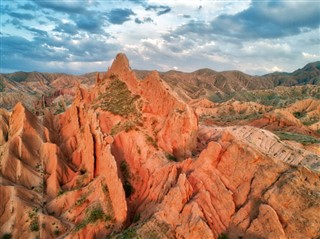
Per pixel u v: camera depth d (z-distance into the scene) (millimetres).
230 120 156250
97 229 49906
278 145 74188
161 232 42250
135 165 62406
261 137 77250
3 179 57656
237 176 45969
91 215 51688
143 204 51438
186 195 44688
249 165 45500
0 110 73750
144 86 79312
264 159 44875
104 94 84250
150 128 69562
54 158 64938
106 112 76250
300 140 96688
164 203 44938
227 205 43625
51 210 56156
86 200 55844
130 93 80812
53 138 76188
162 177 52781
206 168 47719
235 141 48062
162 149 64062
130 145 66062
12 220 52094
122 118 73062
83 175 62125
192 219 41438
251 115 165125
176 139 65562
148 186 54594
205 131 79312
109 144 62000
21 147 65000
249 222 41062
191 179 47375
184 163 51781
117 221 49969
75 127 76938
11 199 54125
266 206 39969
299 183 40906
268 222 39188
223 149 48719
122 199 50500
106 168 57875
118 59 91188
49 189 60719
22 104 73812
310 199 39125
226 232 41688
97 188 56250
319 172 41781
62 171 63969
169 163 57344
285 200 40219
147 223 43656
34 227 51406
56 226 52094
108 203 52812
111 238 45094
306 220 38125
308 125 139750
